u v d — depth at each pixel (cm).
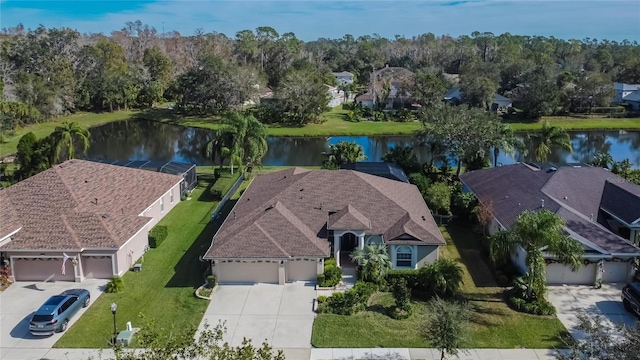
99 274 3219
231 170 5266
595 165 5272
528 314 2762
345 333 2583
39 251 3108
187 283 3145
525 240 2788
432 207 4253
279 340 2531
